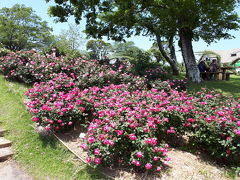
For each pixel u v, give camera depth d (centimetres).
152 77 751
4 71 671
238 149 273
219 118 302
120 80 651
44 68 616
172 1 855
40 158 306
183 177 262
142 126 289
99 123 303
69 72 639
